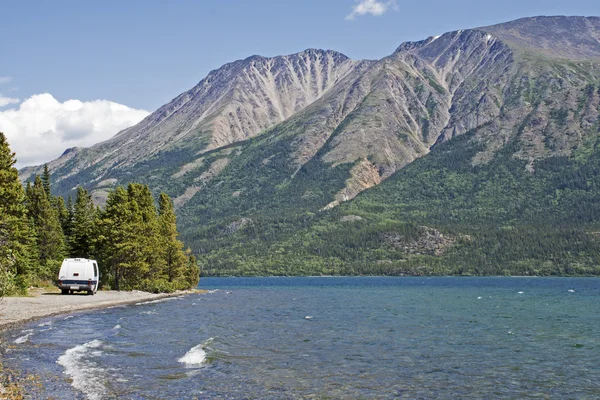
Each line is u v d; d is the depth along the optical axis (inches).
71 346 1318.9
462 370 1172.5
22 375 976.3
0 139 2516.0
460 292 5068.9
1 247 2450.8
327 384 1003.9
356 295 4488.2
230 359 1232.8
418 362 1256.2
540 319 2329.0
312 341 1576.0
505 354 1389.0
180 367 1108.5
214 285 7588.6
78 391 876.0
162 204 4352.9
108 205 3555.6
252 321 2139.5
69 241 3961.6
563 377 1116.5
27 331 1576.0
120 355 1223.5
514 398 944.3
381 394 944.3
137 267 3597.4
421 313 2623.0
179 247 4276.6
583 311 2770.7
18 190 2522.1
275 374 1079.0
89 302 2578.7
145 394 874.1
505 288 6003.9
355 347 1470.2
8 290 2469.2
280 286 7032.5
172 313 2391.7
